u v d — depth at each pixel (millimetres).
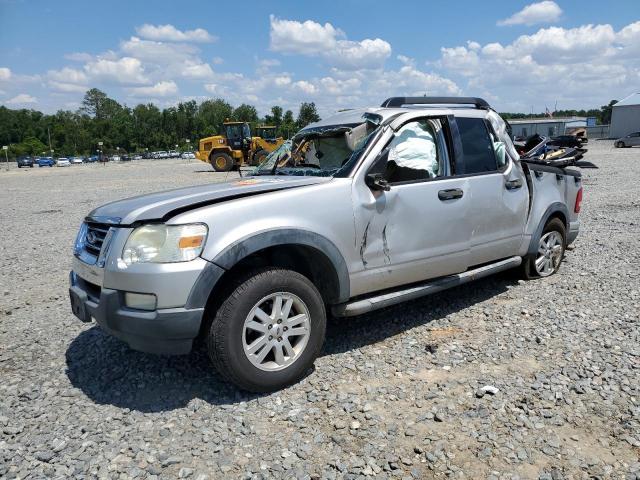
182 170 34688
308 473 2705
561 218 6055
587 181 16719
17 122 146000
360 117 4602
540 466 2703
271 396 3494
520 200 5211
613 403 3270
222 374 3387
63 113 156125
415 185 4242
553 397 3354
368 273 3992
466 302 5254
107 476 2723
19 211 14047
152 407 3406
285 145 5195
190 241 3238
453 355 4027
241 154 30281
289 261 3928
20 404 3500
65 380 3838
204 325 3453
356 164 4012
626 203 11758
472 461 2756
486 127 5020
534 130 64188
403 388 3539
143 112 145375
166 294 3180
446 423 3104
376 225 3994
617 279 5844
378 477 2654
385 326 4676
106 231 3539
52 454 2910
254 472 2723
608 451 2809
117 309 3291
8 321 5168
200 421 3219
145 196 4020
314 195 3715
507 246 5184
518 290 5574
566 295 5355
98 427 3188
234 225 3369
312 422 3170
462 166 4656
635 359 3846
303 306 3596
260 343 3428
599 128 66688
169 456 2871
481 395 3387
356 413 3242
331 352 4160
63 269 7285
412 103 4859
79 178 29484
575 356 3934
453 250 4539
